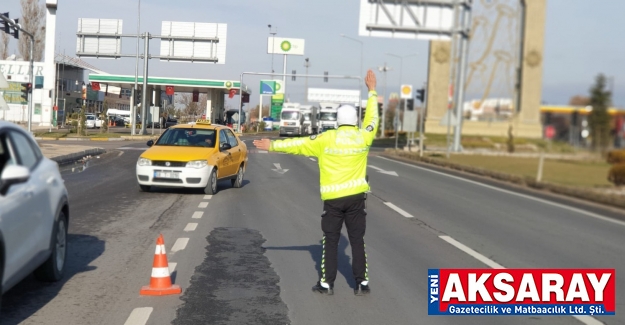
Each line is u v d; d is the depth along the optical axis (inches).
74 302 256.5
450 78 1259.2
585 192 700.7
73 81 3255.4
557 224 503.5
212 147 653.3
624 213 594.2
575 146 1020.5
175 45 1792.6
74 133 1946.4
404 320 246.7
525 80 1159.0
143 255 346.3
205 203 566.6
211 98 2987.2
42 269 275.4
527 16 1146.7
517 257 364.8
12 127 254.4
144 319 237.1
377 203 596.1
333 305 263.0
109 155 1169.4
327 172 269.4
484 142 1273.4
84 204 537.6
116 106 4419.3
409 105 1796.3
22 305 250.7
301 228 445.7
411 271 325.1
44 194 256.2
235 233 420.8
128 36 1728.6
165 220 467.2
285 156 1306.6
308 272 318.0
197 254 353.4
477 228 467.8
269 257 350.6
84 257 338.0
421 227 464.4
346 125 269.9
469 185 813.2
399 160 1343.5
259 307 257.1
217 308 253.9
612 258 370.6
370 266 333.7
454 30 932.0
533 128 1146.0
